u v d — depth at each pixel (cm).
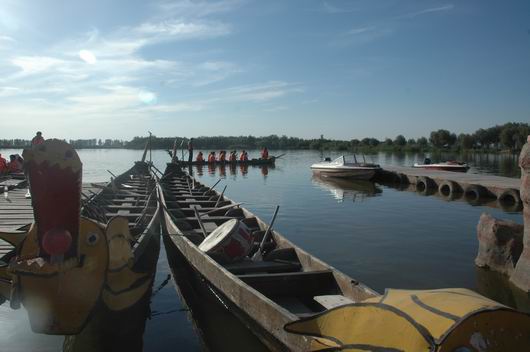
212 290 878
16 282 648
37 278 645
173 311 903
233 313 777
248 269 895
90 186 2048
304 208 2038
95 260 685
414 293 470
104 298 738
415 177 3052
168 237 1301
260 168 4834
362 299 686
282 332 599
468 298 438
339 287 765
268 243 1088
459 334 388
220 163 5106
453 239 1399
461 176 2911
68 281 658
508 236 1066
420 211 1942
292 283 788
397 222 1681
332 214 1869
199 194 1998
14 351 694
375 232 1504
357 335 459
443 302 432
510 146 8669
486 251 1098
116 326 782
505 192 2255
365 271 1083
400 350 415
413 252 1247
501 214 1853
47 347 709
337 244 1341
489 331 398
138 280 793
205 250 938
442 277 1038
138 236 1048
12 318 798
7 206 1491
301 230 1542
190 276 1055
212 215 1504
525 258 966
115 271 748
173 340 778
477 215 1834
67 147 628
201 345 755
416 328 412
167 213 1327
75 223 651
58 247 635
